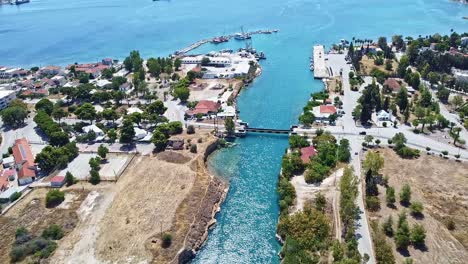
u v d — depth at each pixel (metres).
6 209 159.88
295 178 173.75
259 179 180.62
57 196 162.88
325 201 154.38
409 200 153.00
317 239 133.88
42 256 133.12
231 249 140.12
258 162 194.75
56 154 190.75
